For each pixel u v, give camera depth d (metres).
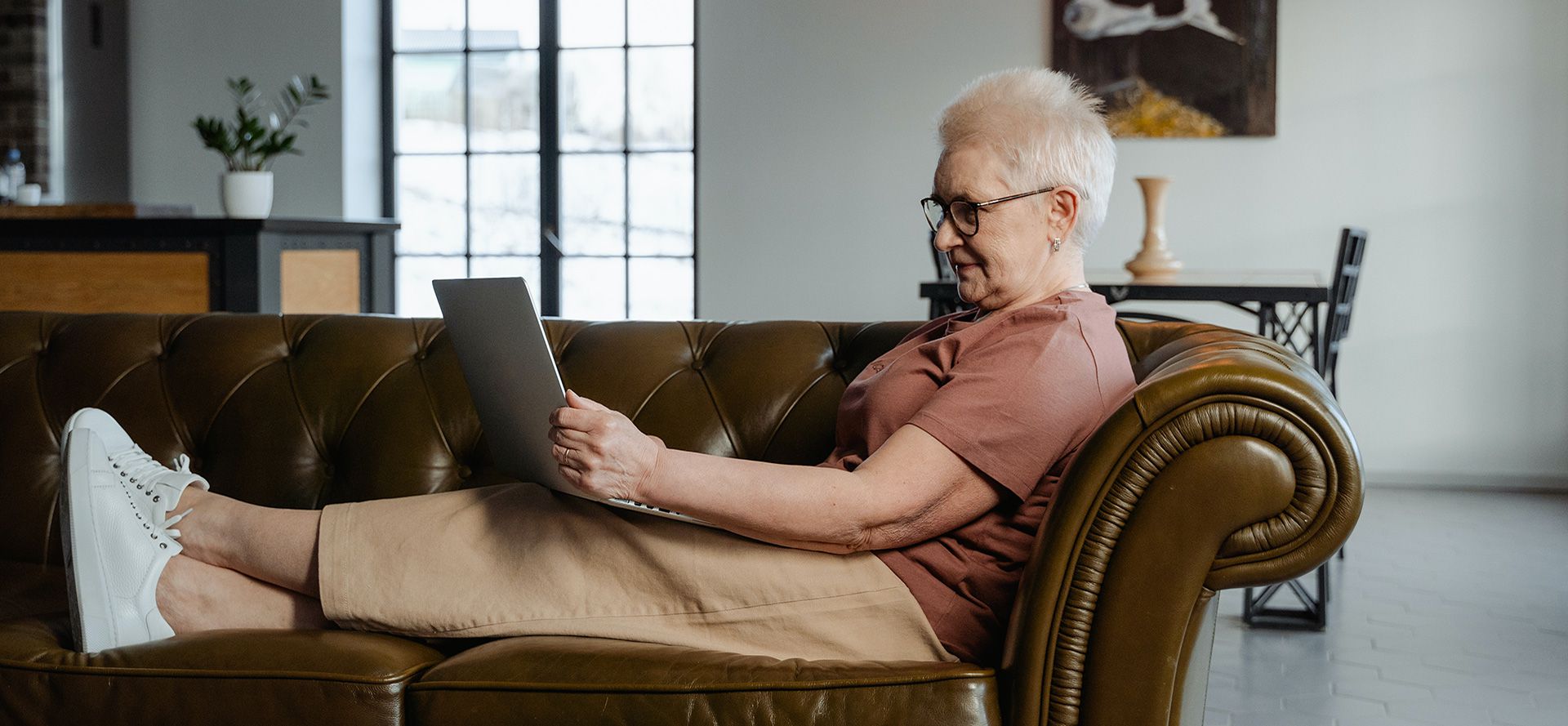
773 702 1.30
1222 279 3.79
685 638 1.47
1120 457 1.24
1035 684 1.26
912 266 5.49
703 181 5.65
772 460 1.89
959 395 1.41
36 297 3.92
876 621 1.43
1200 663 1.37
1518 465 5.06
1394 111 5.07
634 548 1.49
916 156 5.46
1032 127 1.56
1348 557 3.93
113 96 6.03
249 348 2.07
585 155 5.95
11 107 5.80
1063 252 1.61
